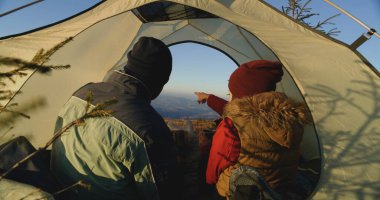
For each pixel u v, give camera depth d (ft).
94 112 3.31
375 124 6.77
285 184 5.32
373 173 6.37
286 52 7.60
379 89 7.10
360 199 6.23
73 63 10.59
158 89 5.58
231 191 5.04
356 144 6.64
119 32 12.00
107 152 4.60
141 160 4.69
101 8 8.13
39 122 9.12
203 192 7.19
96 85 5.31
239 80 6.00
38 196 3.58
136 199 5.10
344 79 7.25
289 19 7.73
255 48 13.03
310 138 9.30
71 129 4.84
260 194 4.85
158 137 4.77
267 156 5.00
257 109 5.03
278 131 4.76
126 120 4.65
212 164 5.51
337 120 6.90
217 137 5.39
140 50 5.22
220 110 9.40
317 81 7.23
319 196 6.35
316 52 7.58
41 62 3.49
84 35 9.85
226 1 7.87
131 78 5.21
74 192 4.77
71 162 4.85
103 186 4.79
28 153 4.99
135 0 7.97
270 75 5.84
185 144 8.21
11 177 4.36
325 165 6.59
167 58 5.40
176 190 5.17
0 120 3.23
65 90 10.39
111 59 12.94
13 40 8.14
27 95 8.60
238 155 5.13
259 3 7.88
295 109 4.98
